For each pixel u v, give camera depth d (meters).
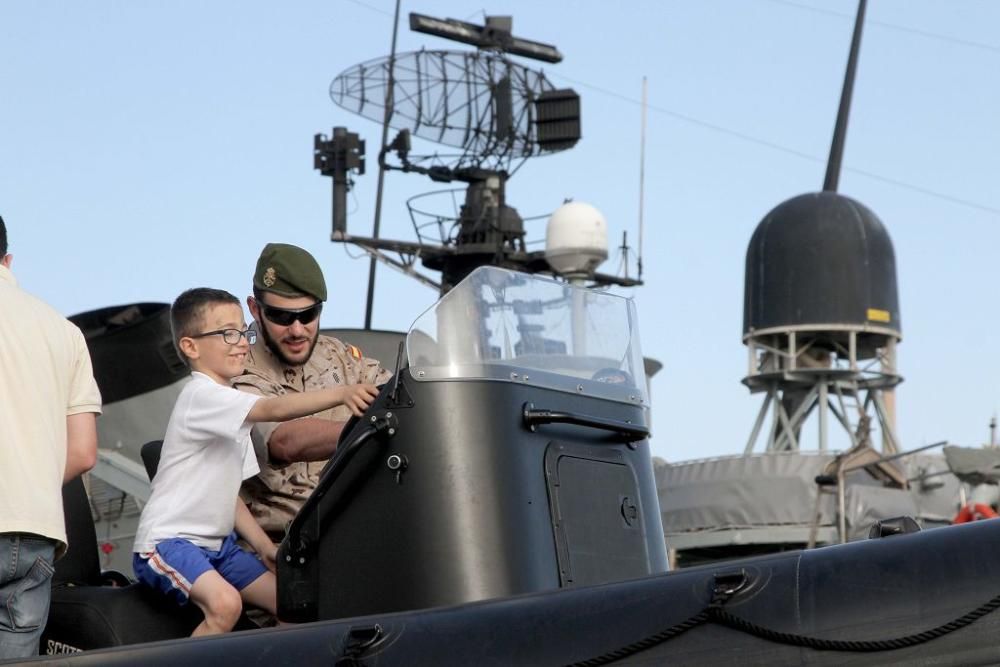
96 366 15.01
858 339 28.89
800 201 29.09
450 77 22.69
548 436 6.81
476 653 5.58
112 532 16.14
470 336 6.67
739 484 26.89
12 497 6.11
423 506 6.47
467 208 23.31
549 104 22.67
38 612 6.25
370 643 5.71
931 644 5.09
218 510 7.13
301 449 7.30
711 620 5.35
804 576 5.31
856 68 30.70
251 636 5.93
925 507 23.19
